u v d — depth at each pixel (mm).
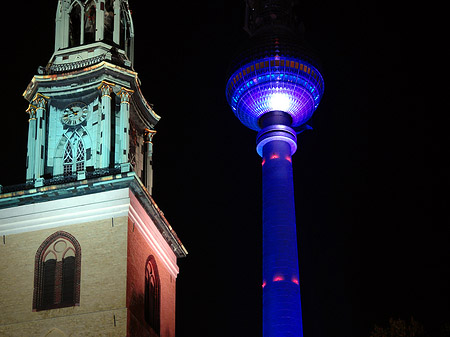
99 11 68062
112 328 54375
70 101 64500
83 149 62594
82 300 55938
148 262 61500
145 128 68250
